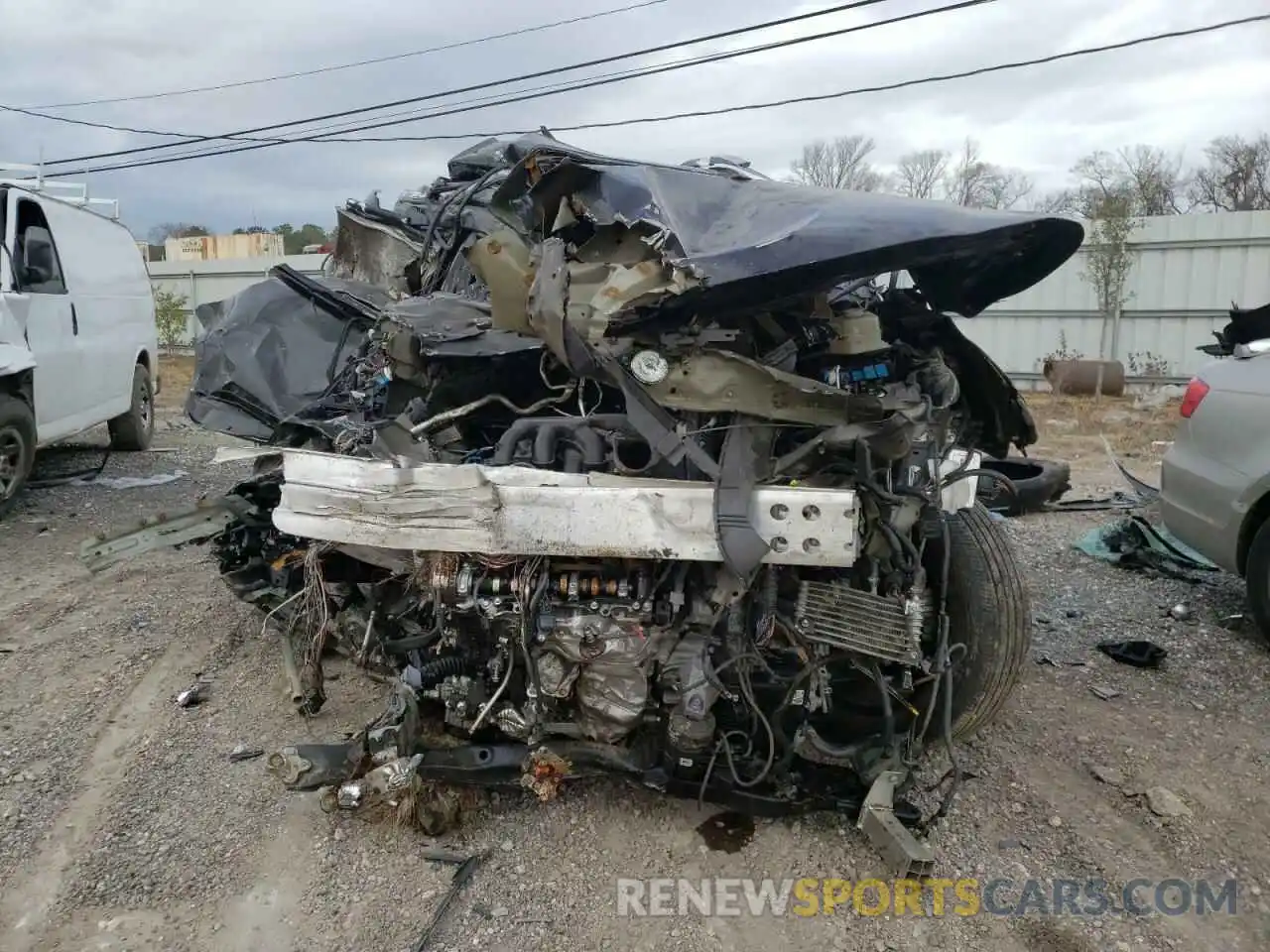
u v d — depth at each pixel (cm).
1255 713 373
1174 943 246
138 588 511
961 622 305
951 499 314
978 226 246
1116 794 315
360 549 297
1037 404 1459
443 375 341
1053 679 402
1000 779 322
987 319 1767
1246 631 457
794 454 260
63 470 838
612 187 290
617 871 272
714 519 245
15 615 468
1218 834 294
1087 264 1656
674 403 255
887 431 259
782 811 279
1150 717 369
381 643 309
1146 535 578
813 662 269
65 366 734
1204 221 1581
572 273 267
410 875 268
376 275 579
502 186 318
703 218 276
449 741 296
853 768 281
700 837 288
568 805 302
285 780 274
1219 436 454
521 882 266
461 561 272
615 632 266
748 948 243
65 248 761
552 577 265
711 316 258
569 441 283
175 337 2148
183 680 392
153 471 848
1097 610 485
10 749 334
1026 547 598
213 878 266
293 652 386
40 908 253
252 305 452
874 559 274
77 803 301
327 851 279
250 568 404
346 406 392
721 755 282
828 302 295
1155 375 1622
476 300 407
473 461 311
